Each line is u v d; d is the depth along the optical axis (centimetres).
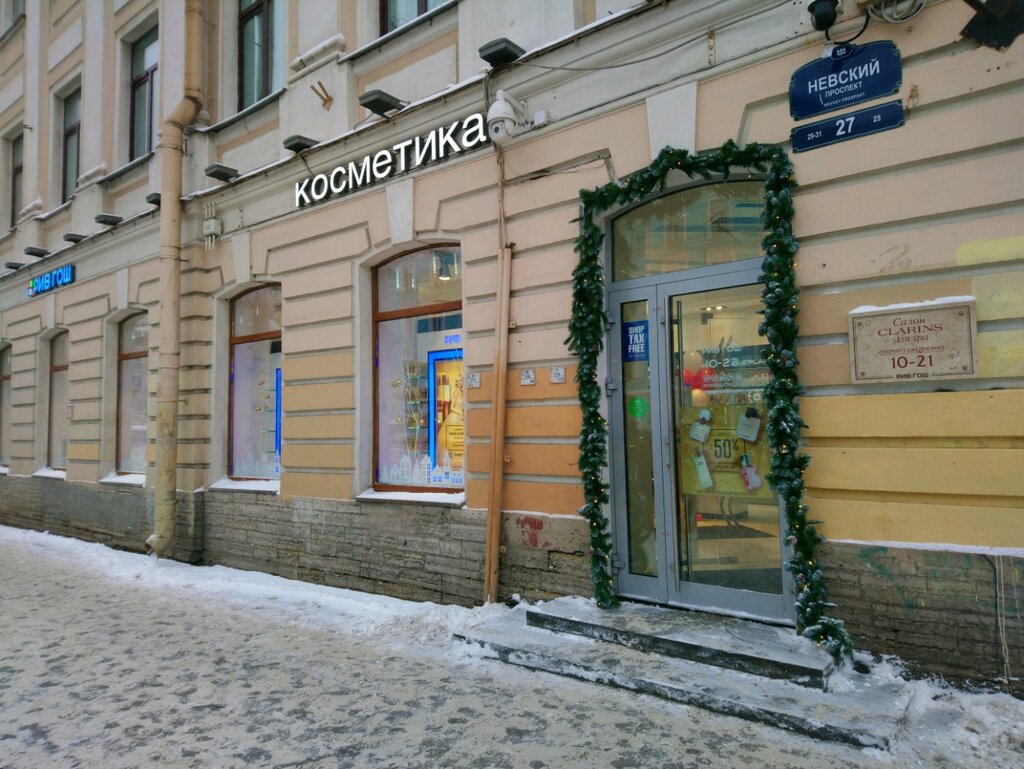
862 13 418
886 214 406
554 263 543
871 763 316
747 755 327
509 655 453
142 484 922
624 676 402
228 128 849
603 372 523
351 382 687
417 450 665
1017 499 368
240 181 785
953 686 377
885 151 408
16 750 359
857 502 410
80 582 752
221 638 539
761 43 455
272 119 802
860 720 338
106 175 1043
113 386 1029
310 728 376
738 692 373
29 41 1285
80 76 1163
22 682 453
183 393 847
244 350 836
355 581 662
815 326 426
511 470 560
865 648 404
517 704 394
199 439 834
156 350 917
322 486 700
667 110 491
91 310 1046
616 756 332
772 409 422
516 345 560
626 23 507
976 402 377
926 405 389
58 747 362
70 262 1093
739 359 481
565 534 525
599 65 525
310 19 752
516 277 563
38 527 1132
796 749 331
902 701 357
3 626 582
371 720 382
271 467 798
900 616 394
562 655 435
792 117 442
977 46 384
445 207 617
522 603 541
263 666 473
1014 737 325
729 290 488
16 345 1242
